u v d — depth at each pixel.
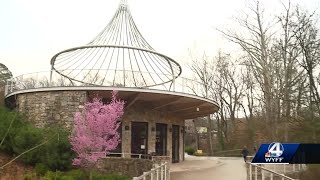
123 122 23.48
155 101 24.16
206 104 25.42
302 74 24.81
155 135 25.19
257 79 36.34
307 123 21.89
